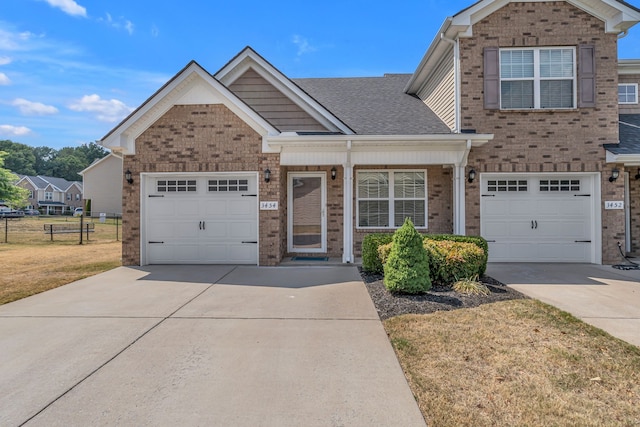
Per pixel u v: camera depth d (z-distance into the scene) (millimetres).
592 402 2986
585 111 9336
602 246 9344
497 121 9406
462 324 4773
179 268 9016
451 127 9930
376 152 9297
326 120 9953
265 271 8602
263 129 9250
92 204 46906
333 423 2754
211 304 5863
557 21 9320
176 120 9336
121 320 5090
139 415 2861
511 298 5996
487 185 9656
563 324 4754
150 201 9570
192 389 3246
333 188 10734
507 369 3555
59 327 4809
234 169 9297
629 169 10867
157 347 4152
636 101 12094
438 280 6809
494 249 9648
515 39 9352
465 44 9461
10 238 18719
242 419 2809
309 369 3609
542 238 9633
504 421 2746
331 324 4891
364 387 3260
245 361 3791
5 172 28453
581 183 9594
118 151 9469
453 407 2930
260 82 10305
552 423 2715
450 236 8016
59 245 15484
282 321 5027
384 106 11859
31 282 7559
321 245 10766
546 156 9336
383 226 10625
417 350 4004
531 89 9477
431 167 10562
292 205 10852
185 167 9305
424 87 12133
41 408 2959
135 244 9422
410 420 2779
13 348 4129
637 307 5578
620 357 3791
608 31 9273
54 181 73500
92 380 3406
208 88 9258
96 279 7820
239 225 9508
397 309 5453
